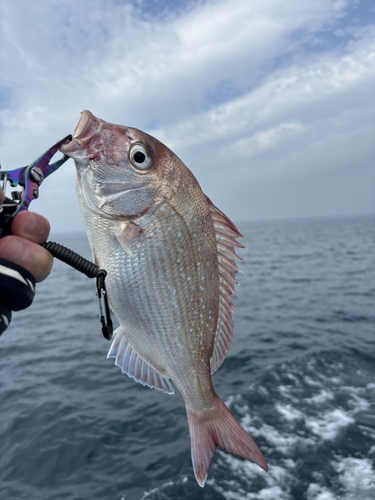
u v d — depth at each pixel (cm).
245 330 143
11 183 19
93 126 25
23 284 16
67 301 249
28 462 63
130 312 27
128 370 28
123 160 26
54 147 23
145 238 26
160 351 28
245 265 411
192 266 28
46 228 18
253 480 56
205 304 29
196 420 29
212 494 54
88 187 25
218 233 30
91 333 153
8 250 17
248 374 96
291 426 70
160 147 27
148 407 82
